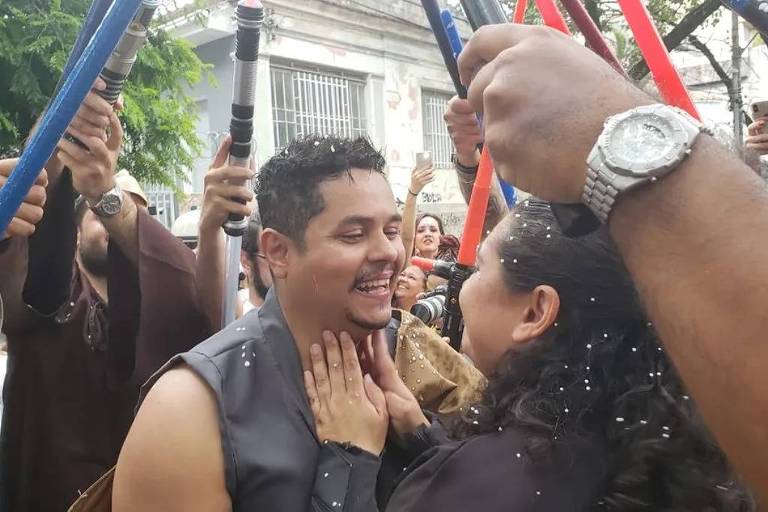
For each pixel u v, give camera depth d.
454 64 0.92
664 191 0.49
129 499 0.95
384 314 1.07
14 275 1.36
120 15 0.84
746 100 9.07
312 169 1.03
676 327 0.48
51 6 4.85
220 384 0.98
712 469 0.76
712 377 0.47
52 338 1.52
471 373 1.31
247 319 1.13
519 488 0.78
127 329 1.49
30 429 1.52
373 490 0.98
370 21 8.23
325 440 1.00
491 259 0.95
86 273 1.66
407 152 8.77
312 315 1.06
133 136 5.58
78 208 1.67
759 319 0.44
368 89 8.39
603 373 0.82
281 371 1.05
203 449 0.95
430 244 3.62
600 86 0.53
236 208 1.46
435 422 1.10
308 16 7.68
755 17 0.60
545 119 0.53
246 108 1.32
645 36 0.70
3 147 5.05
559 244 0.86
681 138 0.49
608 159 0.49
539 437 0.80
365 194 1.03
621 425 0.78
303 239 1.03
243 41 1.22
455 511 0.79
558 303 0.85
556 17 0.68
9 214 0.91
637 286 0.51
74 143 1.27
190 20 6.82
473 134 1.40
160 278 1.53
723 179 0.48
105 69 1.11
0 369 2.14
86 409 1.53
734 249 0.46
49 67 4.85
